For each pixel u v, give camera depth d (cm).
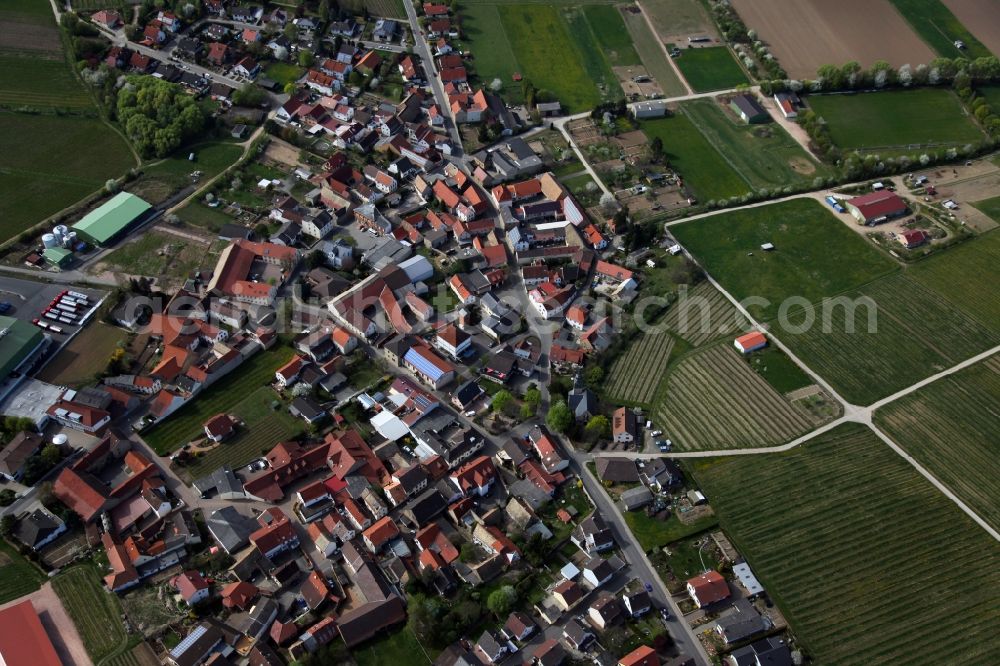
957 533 17738
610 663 15075
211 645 14875
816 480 18675
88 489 17125
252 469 18100
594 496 18088
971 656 15525
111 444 18200
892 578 16775
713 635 15638
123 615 15488
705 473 18750
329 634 15175
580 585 16312
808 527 17662
